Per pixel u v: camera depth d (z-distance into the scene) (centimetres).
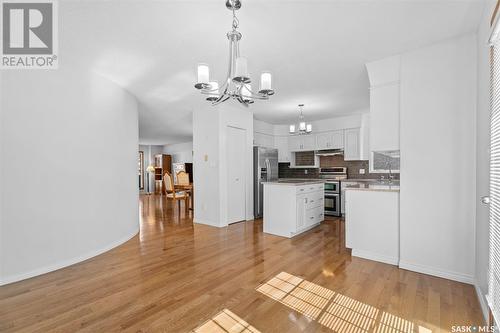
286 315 185
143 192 1205
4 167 243
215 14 204
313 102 472
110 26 221
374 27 223
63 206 287
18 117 253
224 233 429
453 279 239
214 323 176
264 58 285
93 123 325
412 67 264
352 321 177
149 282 240
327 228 461
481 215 206
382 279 243
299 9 197
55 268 275
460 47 237
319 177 669
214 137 490
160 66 308
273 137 702
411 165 264
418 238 260
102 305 200
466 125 234
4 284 238
